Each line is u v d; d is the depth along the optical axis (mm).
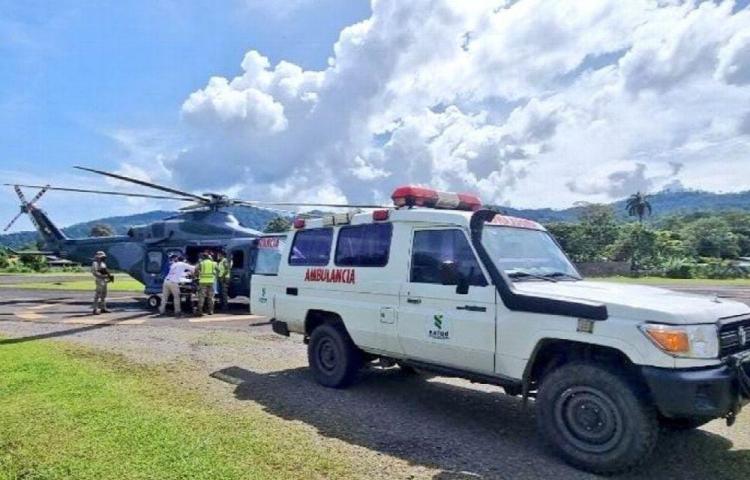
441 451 4695
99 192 15469
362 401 6281
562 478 4188
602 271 58406
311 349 7164
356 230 6754
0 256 59375
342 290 6723
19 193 19766
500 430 5309
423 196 6211
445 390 6820
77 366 7695
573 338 4445
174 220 17203
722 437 5125
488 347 5062
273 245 13562
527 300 4773
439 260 5633
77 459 4258
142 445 4547
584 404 4383
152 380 7039
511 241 5613
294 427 5242
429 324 5602
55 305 17906
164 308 15125
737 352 4336
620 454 4137
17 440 4672
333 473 4141
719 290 30328
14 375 7051
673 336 3992
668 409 3945
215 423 5242
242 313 15336
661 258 61281
